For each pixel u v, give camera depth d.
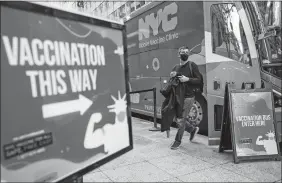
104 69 2.07
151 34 6.91
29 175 1.49
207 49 4.59
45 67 1.59
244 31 4.53
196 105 5.60
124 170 3.56
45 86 1.59
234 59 4.57
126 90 2.32
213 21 4.60
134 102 8.06
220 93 4.60
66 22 1.74
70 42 1.77
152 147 4.66
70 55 1.77
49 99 1.62
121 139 2.25
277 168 3.55
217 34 4.61
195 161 3.87
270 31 4.39
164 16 6.31
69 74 1.76
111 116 2.14
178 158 4.02
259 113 3.94
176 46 5.92
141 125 6.94
